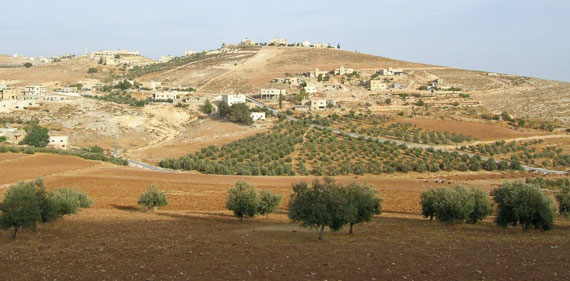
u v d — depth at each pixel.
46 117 192.12
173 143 173.50
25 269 35.38
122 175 111.56
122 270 34.97
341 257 38.75
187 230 56.69
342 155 150.12
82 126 184.12
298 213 50.72
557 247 43.03
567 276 33.22
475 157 151.00
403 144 160.88
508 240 48.41
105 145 167.38
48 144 156.75
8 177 102.62
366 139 168.38
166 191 97.25
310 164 142.75
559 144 179.50
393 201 91.50
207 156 150.75
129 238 49.66
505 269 35.03
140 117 197.00
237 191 68.50
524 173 137.00
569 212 73.69
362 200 56.56
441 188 69.25
